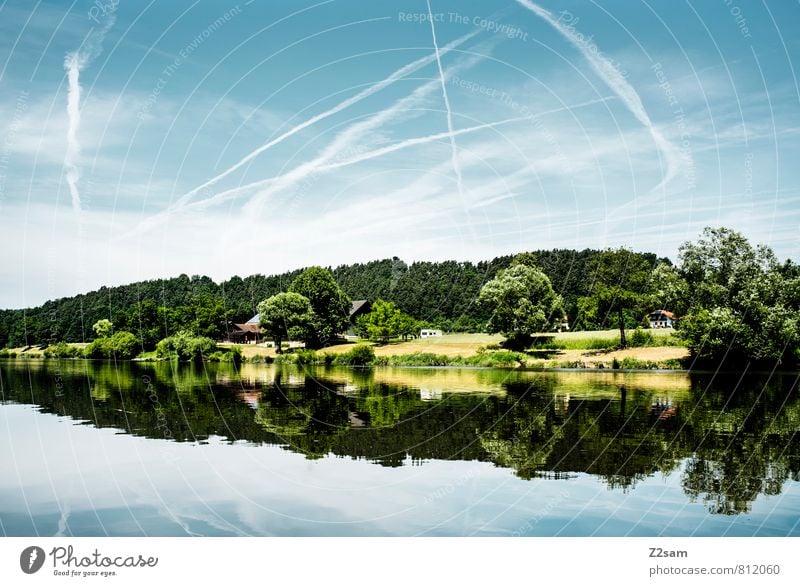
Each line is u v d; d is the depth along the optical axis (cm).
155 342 10869
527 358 7338
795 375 5712
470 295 12062
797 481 2284
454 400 4422
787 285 6200
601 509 2017
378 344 9944
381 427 3406
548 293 8662
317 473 2456
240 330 12888
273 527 1888
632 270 8681
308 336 10275
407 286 13162
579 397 4428
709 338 6241
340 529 1867
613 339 7731
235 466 2570
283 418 3719
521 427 3334
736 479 2309
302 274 10944
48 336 11494
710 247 6544
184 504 2098
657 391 4719
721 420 3441
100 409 4094
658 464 2530
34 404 4325
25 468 2533
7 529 1878
